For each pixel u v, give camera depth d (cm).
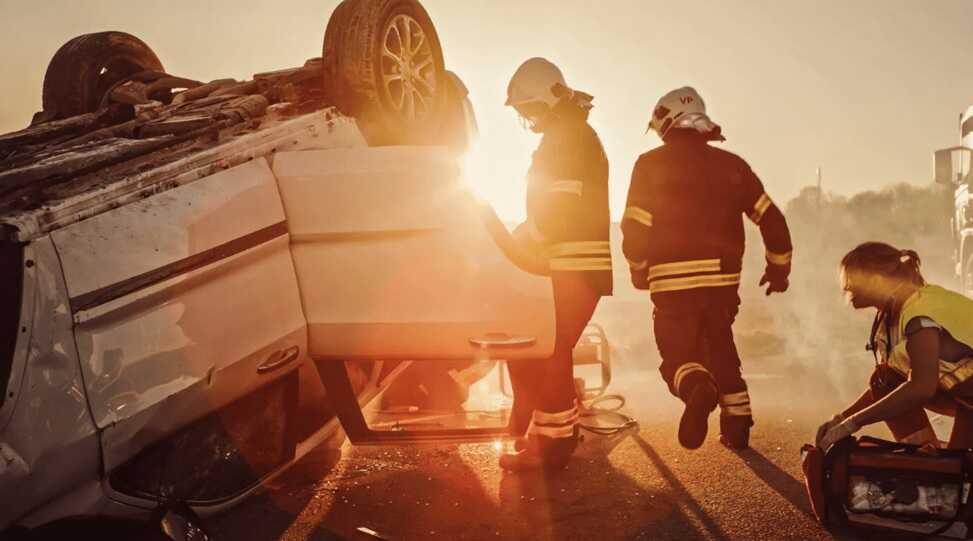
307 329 383
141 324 307
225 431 362
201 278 331
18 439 268
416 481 411
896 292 339
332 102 444
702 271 432
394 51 469
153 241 314
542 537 336
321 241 375
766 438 464
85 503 299
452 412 547
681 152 439
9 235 273
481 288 366
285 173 376
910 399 321
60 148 400
